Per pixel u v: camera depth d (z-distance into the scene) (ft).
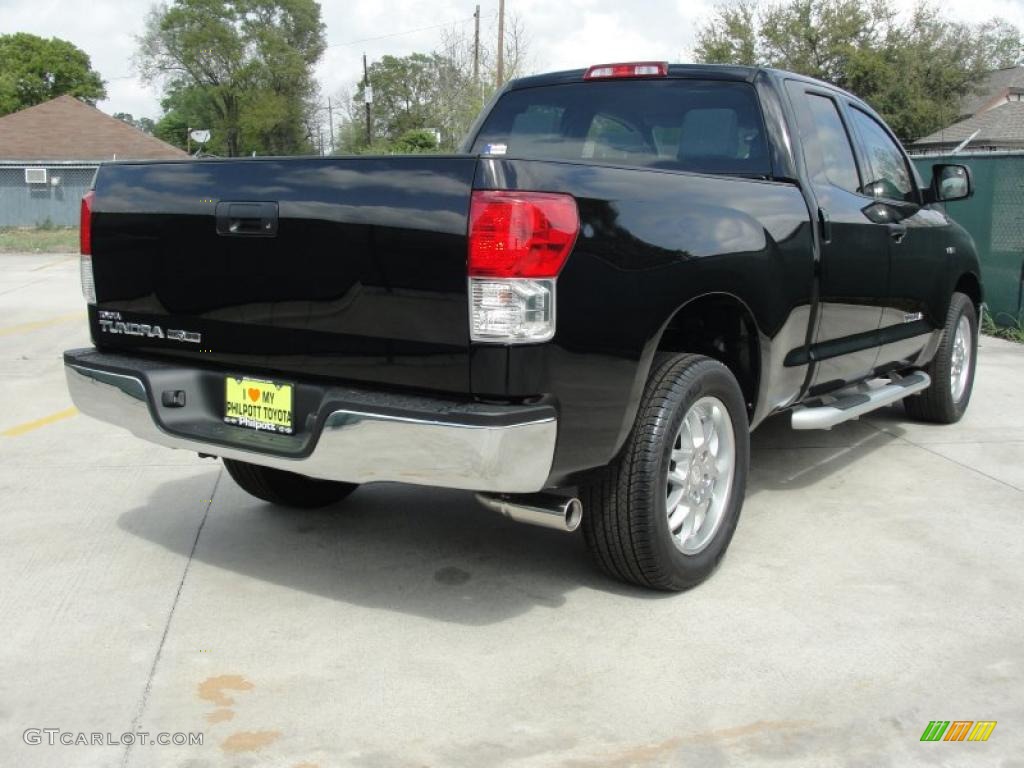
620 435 10.90
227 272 11.21
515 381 9.67
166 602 12.17
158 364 12.12
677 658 10.78
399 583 12.76
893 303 17.01
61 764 8.78
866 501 16.14
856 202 15.72
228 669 10.52
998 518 15.31
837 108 16.47
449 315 9.75
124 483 17.03
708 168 14.82
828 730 9.39
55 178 138.72
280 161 10.76
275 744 9.12
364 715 9.62
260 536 14.46
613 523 11.58
